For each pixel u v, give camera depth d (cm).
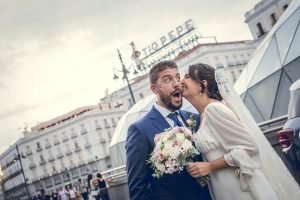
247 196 255
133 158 267
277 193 276
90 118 7419
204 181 267
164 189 269
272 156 285
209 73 288
